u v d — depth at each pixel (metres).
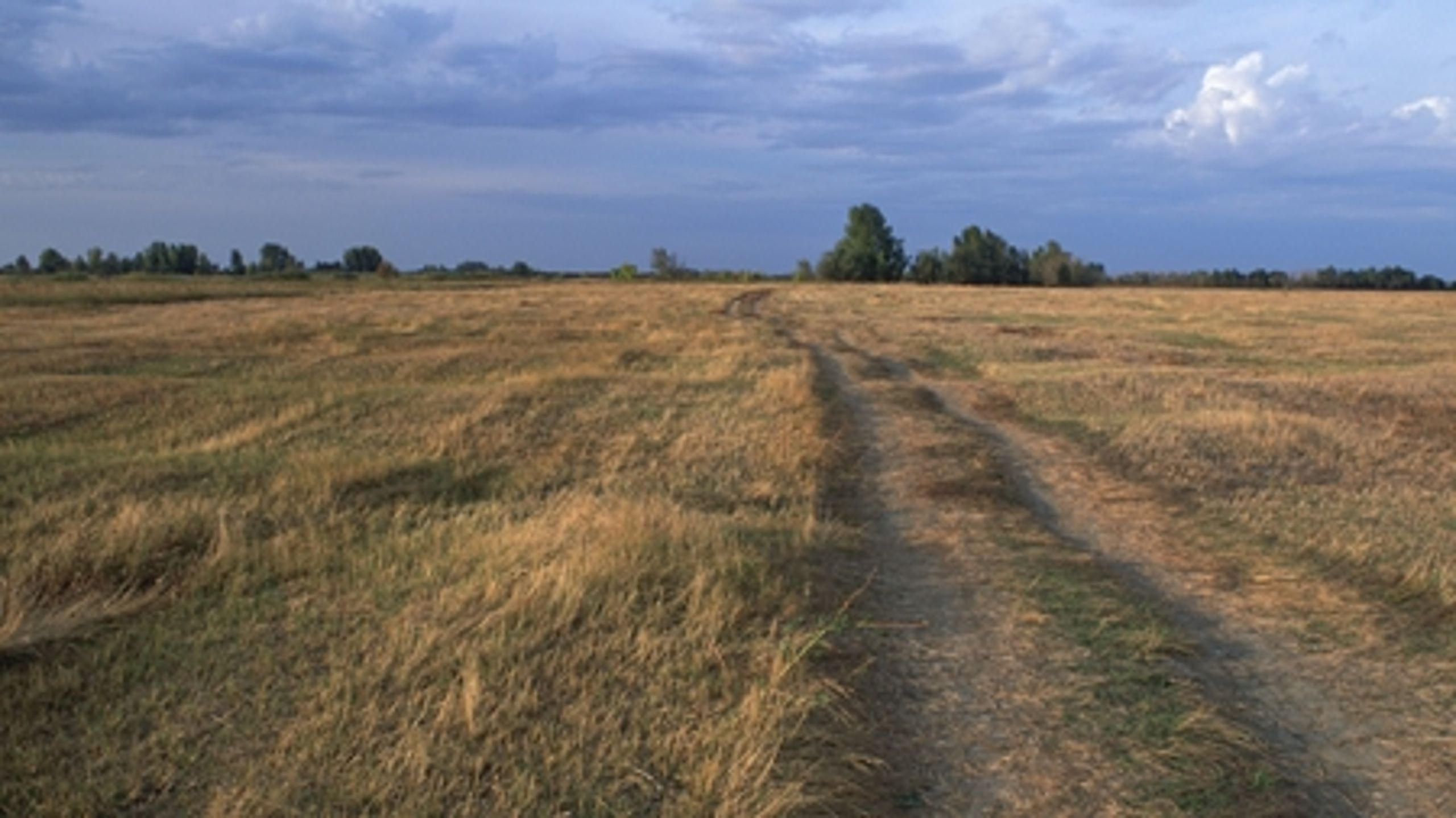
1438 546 7.71
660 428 13.45
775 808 3.66
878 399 17.16
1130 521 8.96
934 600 6.54
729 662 5.12
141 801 3.80
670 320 35.84
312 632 5.53
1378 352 27.39
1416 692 5.18
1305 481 10.49
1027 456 12.10
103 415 14.12
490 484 9.95
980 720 4.70
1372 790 4.21
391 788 3.80
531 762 4.04
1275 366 24.16
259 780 3.90
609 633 5.44
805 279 101.69
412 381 19.59
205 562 6.67
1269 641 5.92
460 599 5.80
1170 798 4.02
